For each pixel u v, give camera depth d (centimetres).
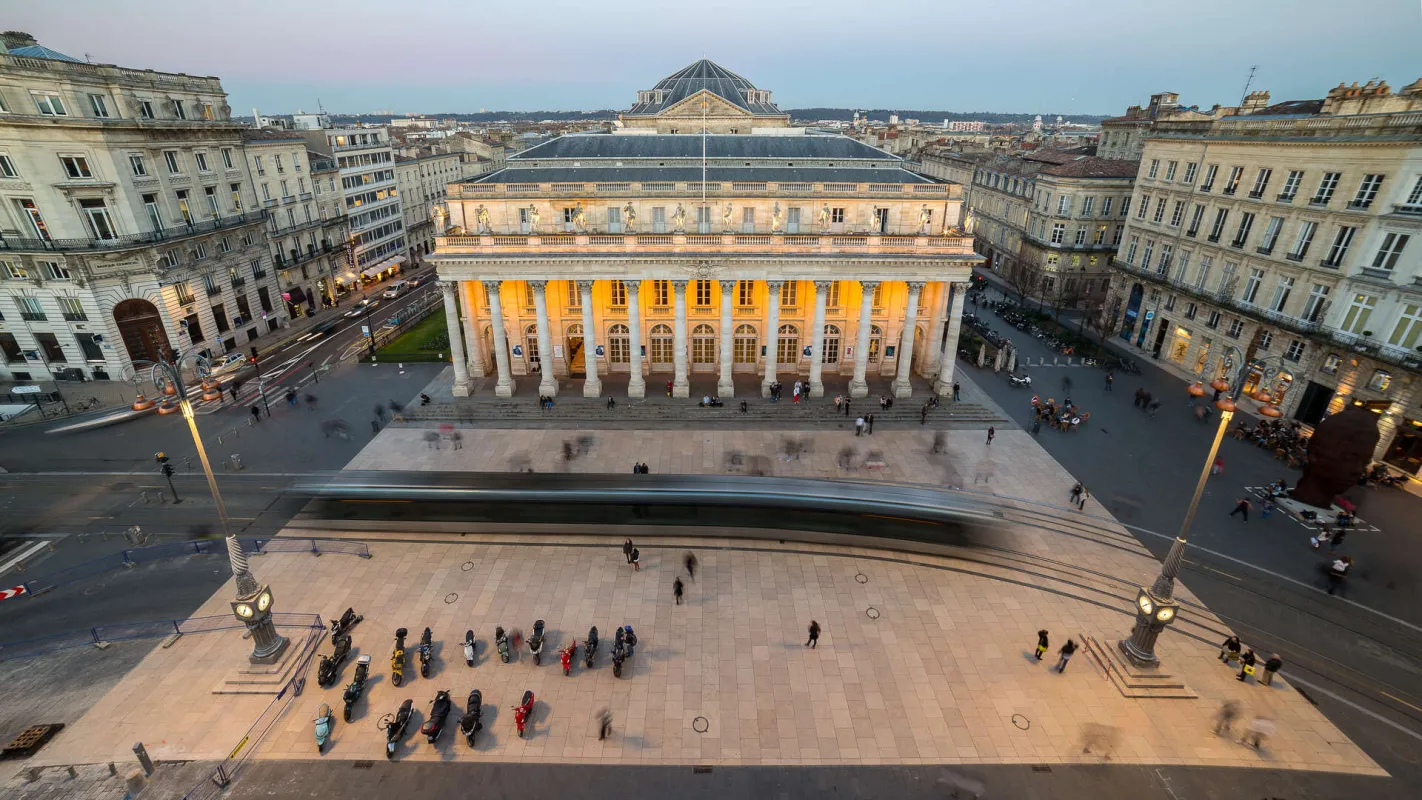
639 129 7594
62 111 5091
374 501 3719
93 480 4169
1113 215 7775
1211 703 2575
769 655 2784
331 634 2858
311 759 2309
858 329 5225
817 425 4884
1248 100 6606
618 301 5478
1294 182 4794
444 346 6656
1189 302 5884
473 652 2686
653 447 4547
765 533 3578
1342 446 3600
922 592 3186
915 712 2522
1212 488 4072
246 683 2602
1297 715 2525
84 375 5800
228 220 6544
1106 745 2392
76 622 2970
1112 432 4834
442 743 2361
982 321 7619
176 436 4775
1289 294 4859
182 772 2259
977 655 2802
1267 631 2945
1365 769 2314
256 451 4534
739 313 5512
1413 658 2802
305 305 7975
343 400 5403
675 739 2395
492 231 5141
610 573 3297
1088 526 3688
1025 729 2456
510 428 4850
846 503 3500
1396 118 4044
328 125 9944
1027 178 8756
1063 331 7150
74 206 5253
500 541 3566
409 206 10750
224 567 3350
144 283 5662
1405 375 4041
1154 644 2752
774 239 4778
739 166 5603
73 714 2484
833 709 2528
